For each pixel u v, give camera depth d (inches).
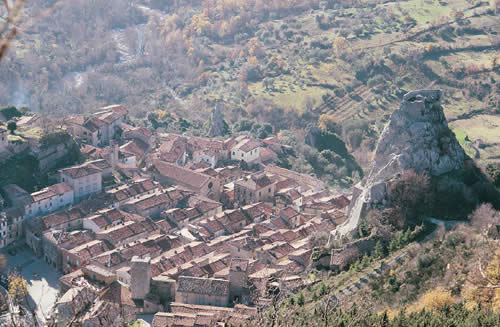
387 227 6230.3
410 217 6314.0
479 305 4242.1
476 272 4256.9
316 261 6560.0
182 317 5856.3
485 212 5851.4
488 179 6560.0
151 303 6481.3
